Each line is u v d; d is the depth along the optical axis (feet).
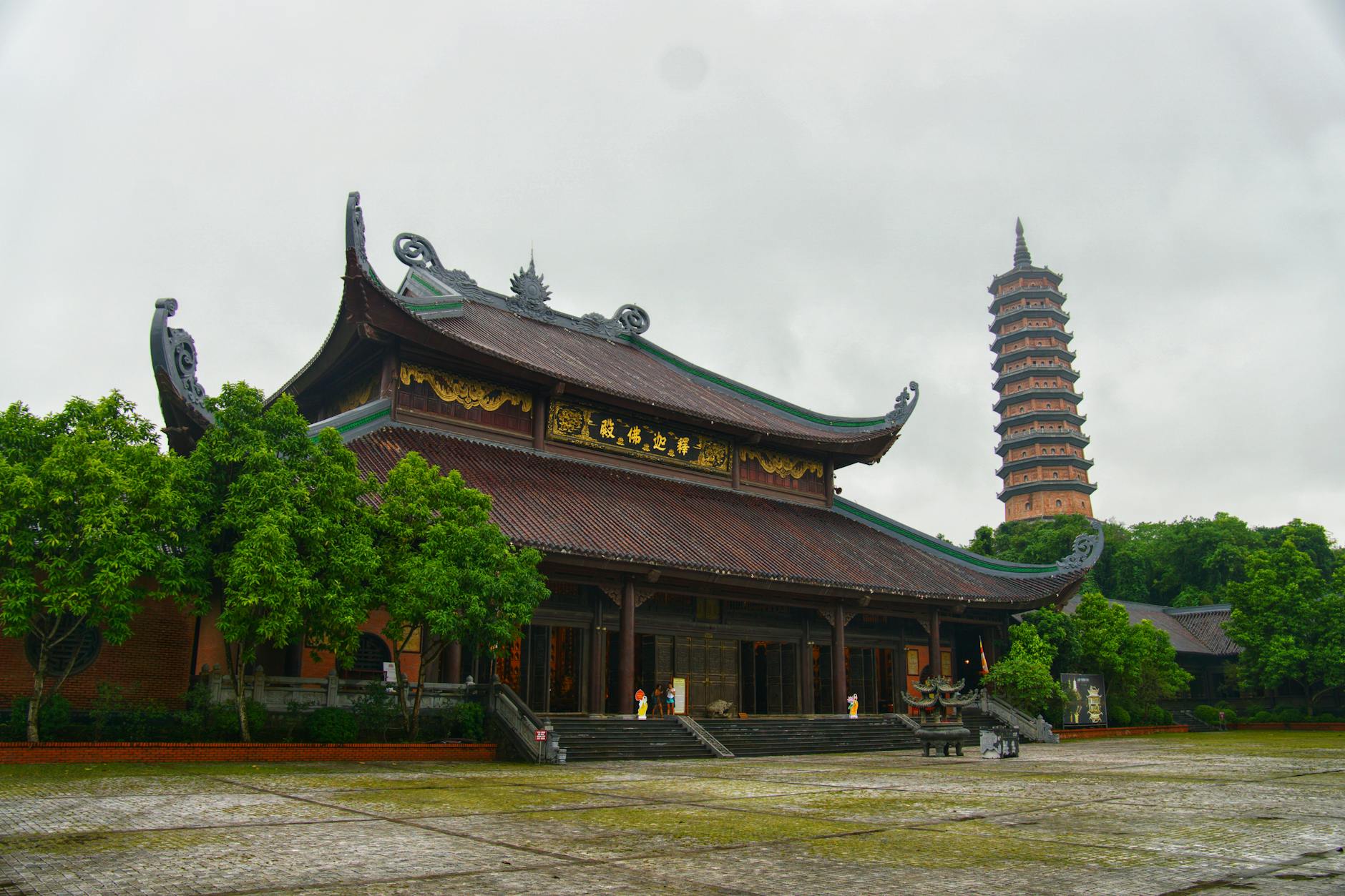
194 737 80.28
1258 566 219.41
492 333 151.94
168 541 78.13
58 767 68.03
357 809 47.21
